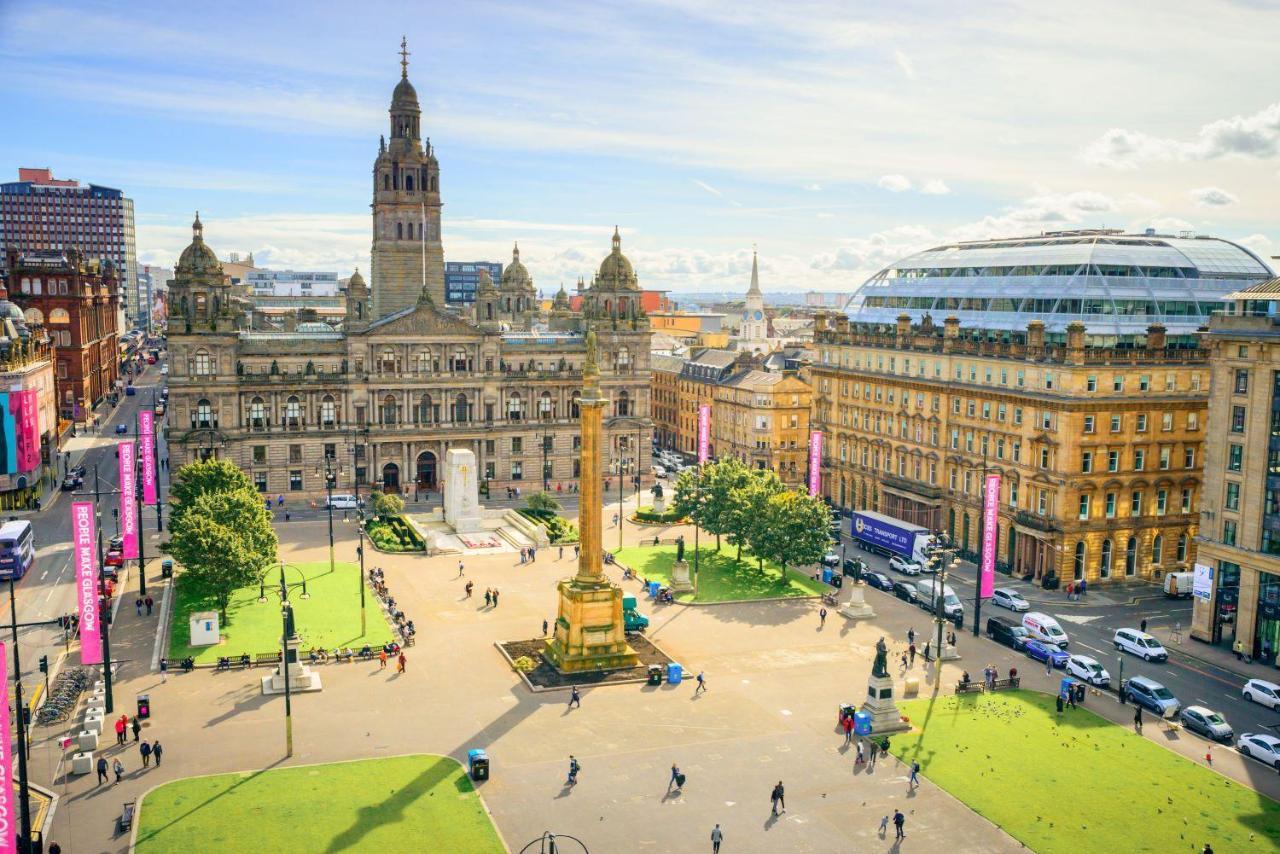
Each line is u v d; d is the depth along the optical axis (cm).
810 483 15988
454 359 17438
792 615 11319
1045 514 12675
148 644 9925
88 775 7231
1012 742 8094
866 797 7125
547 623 10656
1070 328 12225
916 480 15038
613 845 6438
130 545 11712
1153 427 12619
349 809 6806
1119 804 7088
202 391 16188
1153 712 8800
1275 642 9894
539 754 7706
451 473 15275
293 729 8075
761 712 8581
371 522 15162
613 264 18362
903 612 11500
